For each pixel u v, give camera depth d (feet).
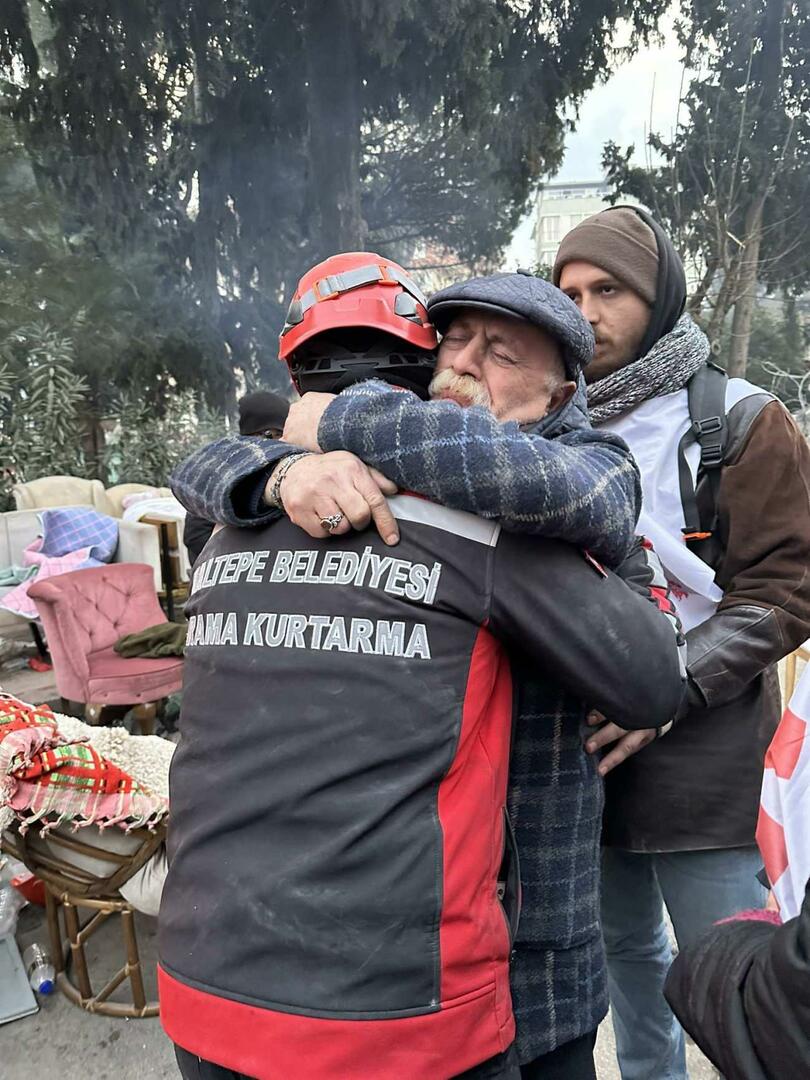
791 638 3.63
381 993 2.15
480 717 2.41
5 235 28.81
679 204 22.52
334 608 2.36
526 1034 2.81
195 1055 2.35
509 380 2.58
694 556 3.80
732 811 3.85
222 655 2.54
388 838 2.21
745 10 22.16
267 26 23.44
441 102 25.57
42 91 24.39
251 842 2.33
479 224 30.22
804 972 1.77
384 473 2.33
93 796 5.50
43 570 14.99
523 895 2.84
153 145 26.89
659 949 4.65
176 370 29.94
